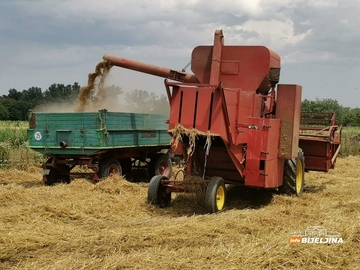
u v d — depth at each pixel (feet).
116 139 40.73
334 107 152.35
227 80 34.94
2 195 33.09
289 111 34.37
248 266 19.25
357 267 19.54
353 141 83.30
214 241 23.03
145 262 19.65
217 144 32.65
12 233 23.93
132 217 29.68
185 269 18.94
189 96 30.35
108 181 37.24
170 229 24.71
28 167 52.49
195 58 36.47
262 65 34.06
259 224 26.55
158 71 40.19
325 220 27.63
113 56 41.93
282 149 34.42
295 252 20.93
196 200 34.01
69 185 38.27
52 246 22.26
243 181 33.94
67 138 40.29
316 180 48.01
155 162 48.01
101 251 21.47
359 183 45.65
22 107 179.63
